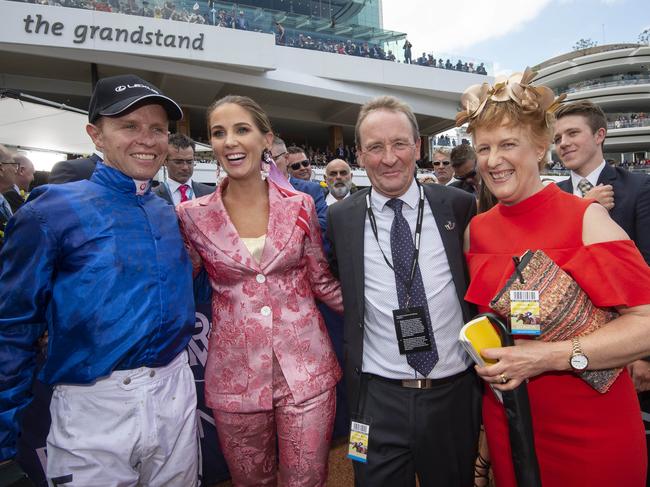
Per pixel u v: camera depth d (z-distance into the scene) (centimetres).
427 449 148
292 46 1881
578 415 124
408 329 147
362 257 159
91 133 145
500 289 123
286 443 157
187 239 164
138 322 132
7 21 1299
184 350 153
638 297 112
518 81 125
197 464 159
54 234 125
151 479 142
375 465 151
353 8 2562
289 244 158
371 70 1992
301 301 163
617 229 119
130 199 141
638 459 122
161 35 1491
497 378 116
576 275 118
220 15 1650
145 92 137
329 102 2052
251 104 161
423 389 149
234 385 154
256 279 155
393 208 159
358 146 159
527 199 131
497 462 143
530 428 119
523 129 126
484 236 142
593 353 110
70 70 1534
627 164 3475
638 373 172
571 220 124
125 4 1470
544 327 119
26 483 116
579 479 123
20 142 771
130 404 131
